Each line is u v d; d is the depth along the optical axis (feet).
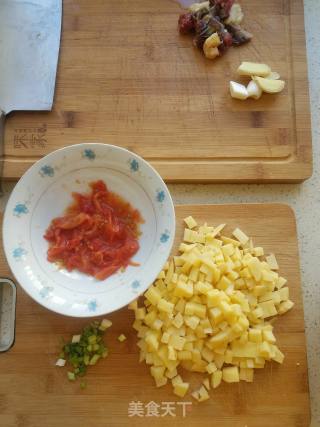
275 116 1.46
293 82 1.48
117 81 1.48
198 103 1.46
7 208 1.24
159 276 1.33
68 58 1.49
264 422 1.26
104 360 1.29
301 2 1.54
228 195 1.45
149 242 1.28
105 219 1.32
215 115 1.46
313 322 1.36
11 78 1.45
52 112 1.45
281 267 1.35
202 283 1.29
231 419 1.26
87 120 1.45
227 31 1.50
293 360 1.30
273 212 1.38
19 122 1.45
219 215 1.38
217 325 1.27
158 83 1.48
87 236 1.31
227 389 1.28
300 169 1.42
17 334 1.30
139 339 1.30
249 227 1.37
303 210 1.44
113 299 1.22
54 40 1.48
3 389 1.27
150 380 1.28
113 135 1.44
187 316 1.28
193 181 1.43
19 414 1.26
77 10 1.53
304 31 1.52
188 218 1.37
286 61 1.50
